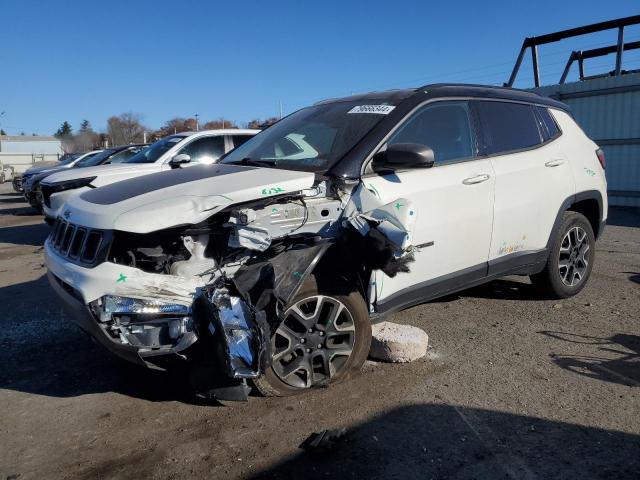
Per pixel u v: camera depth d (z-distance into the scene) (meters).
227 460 2.99
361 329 3.73
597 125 14.09
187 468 2.93
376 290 3.83
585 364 4.01
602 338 4.49
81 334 5.02
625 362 4.04
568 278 5.43
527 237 4.83
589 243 5.54
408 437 3.14
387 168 3.89
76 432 3.33
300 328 3.55
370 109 4.29
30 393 3.87
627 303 5.34
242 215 3.32
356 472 2.85
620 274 6.45
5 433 3.36
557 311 5.14
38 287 6.89
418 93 4.33
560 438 3.09
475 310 5.21
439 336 4.59
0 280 7.39
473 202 4.31
